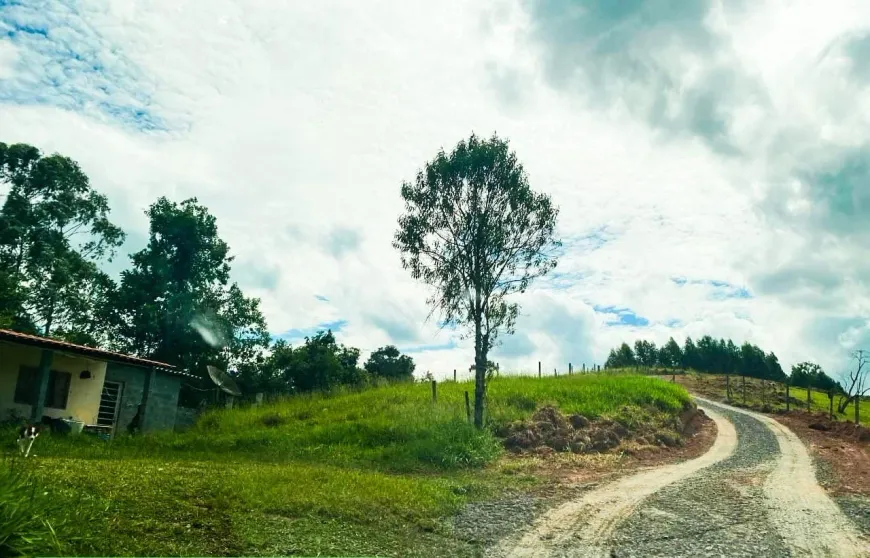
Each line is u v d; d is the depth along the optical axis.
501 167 22.19
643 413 26.56
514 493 13.30
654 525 10.48
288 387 47.19
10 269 37.84
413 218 22.59
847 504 13.02
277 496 9.95
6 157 38.16
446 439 18.80
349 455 18.20
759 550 9.12
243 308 46.25
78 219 41.56
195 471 11.84
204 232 45.28
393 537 8.84
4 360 19.45
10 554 5.59
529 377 36.56
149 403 26.20
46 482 8.23
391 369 66.25
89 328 42.47
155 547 6.76
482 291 21.83
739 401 42.81
